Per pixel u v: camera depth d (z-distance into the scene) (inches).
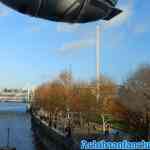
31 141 3368.6
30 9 268.2
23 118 6560.0
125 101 2495.1
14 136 3703.3
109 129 2819.9
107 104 3075.8
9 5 268.7
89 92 3253.0
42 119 4453.7
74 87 3740.2
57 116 4175.7
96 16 282.5
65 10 269.4
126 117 2741.1
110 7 280.7
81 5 271.7
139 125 2559.1
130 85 2422.5
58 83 4291.3
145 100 2266.2
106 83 3230.8
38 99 6323.8
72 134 2546.8
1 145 3075.8
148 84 2309.3
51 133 3176.7
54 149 2849.4
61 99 3806.6
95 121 3289.9
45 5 264.8
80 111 3216.0
